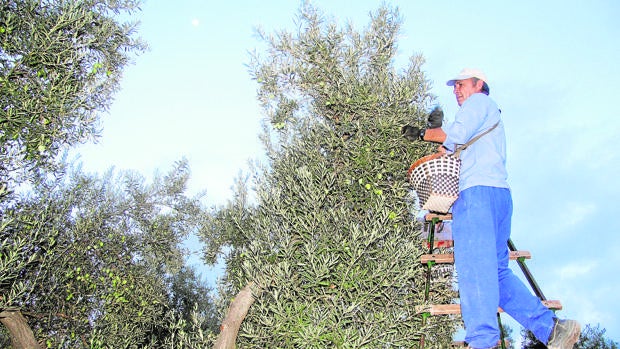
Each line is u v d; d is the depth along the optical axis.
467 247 3.85
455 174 3.94
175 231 8.84
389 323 4.71
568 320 3.90
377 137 5.26
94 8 6.12
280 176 5.64
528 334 8.60
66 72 5.25
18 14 5.18
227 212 7.12
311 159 5.50
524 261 4.50
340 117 5.53
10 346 6.95
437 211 4.15
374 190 5.11
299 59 5.96
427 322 5.33
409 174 4.17
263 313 5.08
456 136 3.90
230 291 6.64
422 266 5.06
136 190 8.62
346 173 5.29
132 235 8.25
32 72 5.12
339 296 4.70
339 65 5.86
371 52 5.98
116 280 7.22
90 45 5.79
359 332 4.72
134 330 7.46
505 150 4.19
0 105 4.88
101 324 6.89
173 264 8.84
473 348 3.72
